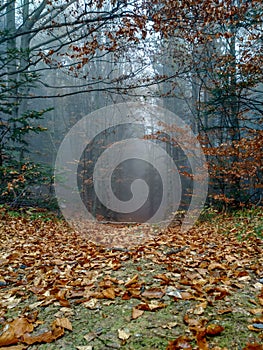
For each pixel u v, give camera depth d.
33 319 2.01
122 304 2.21
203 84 11.24
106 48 5.97
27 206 9.26
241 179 10.29
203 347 1.54
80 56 6.07
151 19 5.14
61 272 3.08
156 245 4.56
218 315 1.95
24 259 3.70
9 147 9.34
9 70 10.16
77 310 2.15
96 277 2.87
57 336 1.76
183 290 2.40
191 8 5.05
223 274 2.84
